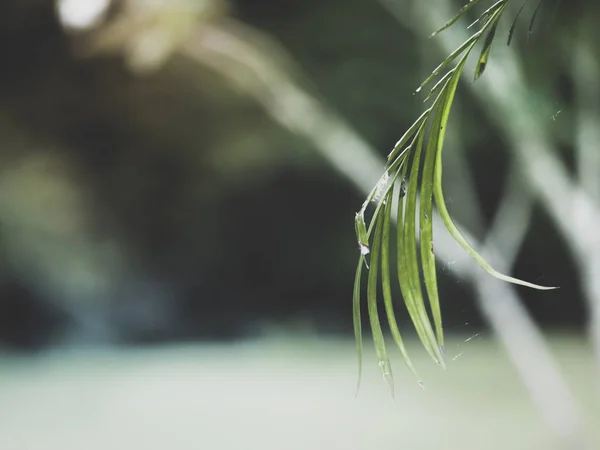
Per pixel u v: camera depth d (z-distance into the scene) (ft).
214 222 44.06
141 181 39.14
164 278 44.96
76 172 37.96
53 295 42.24
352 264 43.86
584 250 11.91
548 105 12.35
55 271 42.27
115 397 25.03
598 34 11.62
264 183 40.68
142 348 38.37
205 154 34.83
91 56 16.57
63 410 23.17
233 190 41.42
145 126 30.35
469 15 12.89
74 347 39.04
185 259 45.16
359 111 28.40
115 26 15.85
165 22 15.83
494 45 11.89
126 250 44.14
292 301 45.11
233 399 24.08
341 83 28.37
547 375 12.84
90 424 21.15
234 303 44.93
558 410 12.84
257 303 45.06
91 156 35.58
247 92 16.99
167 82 17.89
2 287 41.37
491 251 13.70
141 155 35.53
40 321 41.93
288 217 44.14
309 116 16.76
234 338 40.86
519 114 12.21
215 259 45.55
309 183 41.09
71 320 42.34
